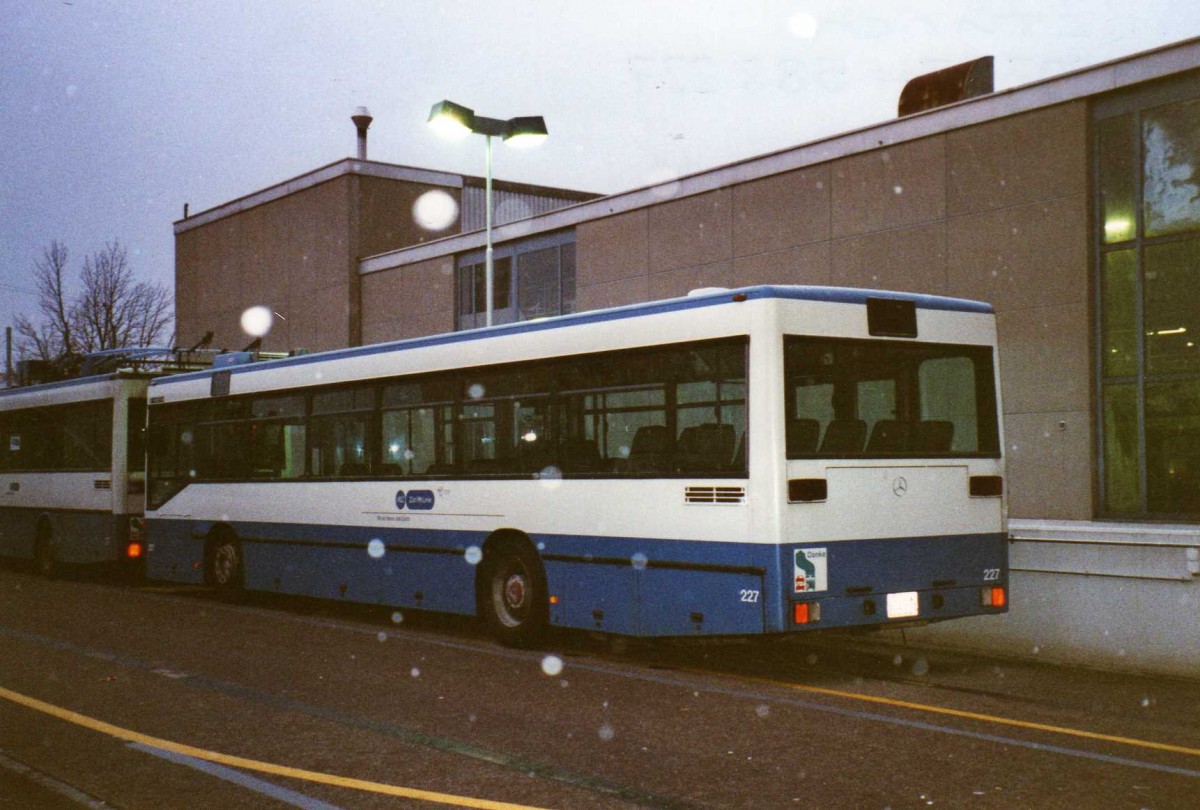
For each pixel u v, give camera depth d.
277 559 15.17
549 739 7.65
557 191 38.56
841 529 9.59
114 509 18.69
